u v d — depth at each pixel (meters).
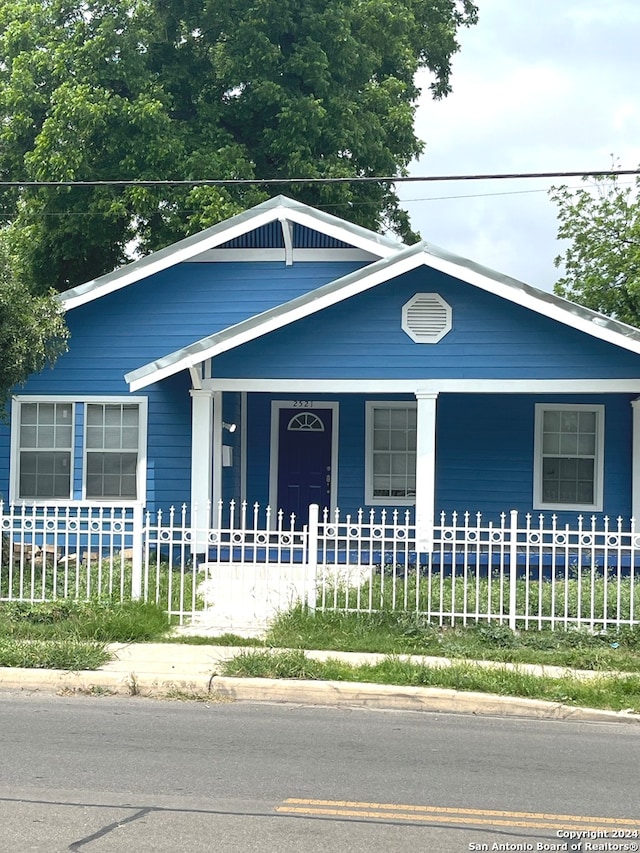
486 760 8.06
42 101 24.91
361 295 15.67
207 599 13.71
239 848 5.90
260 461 19.09
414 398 18.80
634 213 30.55
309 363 15.79
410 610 12.69
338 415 18.92
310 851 5.89
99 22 24.77
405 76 30.05
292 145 24.80
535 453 18.27
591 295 30.69
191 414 17.94
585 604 13.08
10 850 5.79
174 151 24.11
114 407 18.11
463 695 9.87
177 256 17.80
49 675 10.39
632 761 8.14
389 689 10.02
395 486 18.81
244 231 17.58
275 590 13.05
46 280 26.66
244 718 9.37
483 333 15.48
